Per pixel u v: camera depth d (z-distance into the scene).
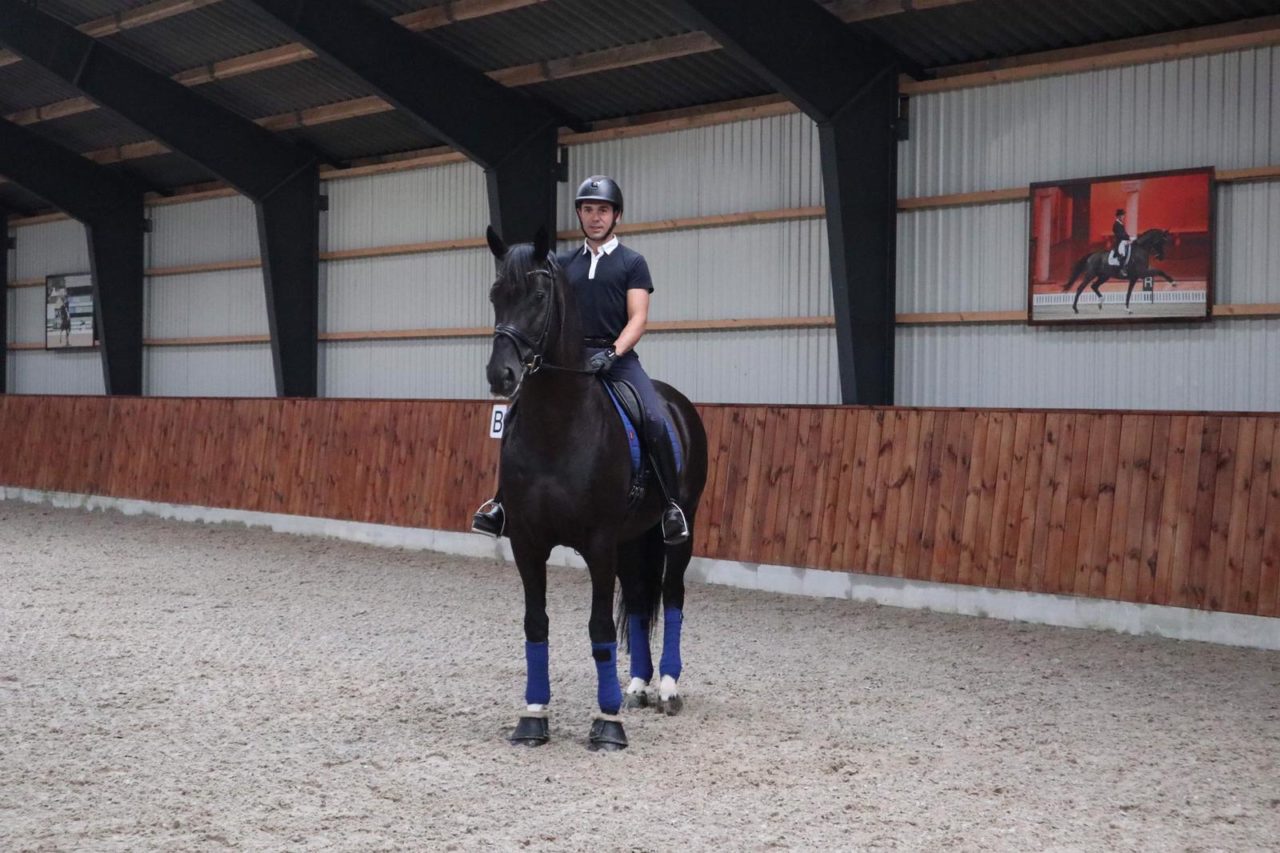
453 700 5.45
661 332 11.49
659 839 3.67
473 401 10.93
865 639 7.15
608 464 4.59
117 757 4.47
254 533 12.30
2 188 18.77
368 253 14.19
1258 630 6.84
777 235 10.68
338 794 4.06
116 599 8.27
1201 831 3.80
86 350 18.33
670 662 5.34
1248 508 6.94
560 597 8.70
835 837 3.71
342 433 11.99
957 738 4.93
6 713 5.10
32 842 3.58
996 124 9.45
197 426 13.45
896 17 9.23
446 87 11.52
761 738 4.86
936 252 9.77
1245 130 8.34
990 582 7.87
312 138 14.24
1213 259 8.42
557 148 12.28
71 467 14.80
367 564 10.27
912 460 8.37
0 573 9.39
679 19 9.39
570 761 4.49
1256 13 8.37
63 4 12.82
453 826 3.76
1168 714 5.38
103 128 15.74
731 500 9.27
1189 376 8.61
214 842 3.60
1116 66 8.86
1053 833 3.77
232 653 6.49
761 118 10.80
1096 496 7.52
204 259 16.44
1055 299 9.10
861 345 9.79
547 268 4.45
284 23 10.59
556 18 10.59
